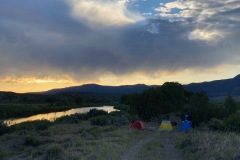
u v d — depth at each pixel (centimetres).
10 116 10512
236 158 1719
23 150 2958
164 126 4231
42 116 10988
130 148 2498
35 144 3253
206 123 4238
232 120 3659
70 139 3319
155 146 2584
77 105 17462
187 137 3012
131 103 6662
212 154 1853
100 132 3888
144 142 2919
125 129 4300
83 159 1872
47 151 2108
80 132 4197
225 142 2131
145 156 2128
